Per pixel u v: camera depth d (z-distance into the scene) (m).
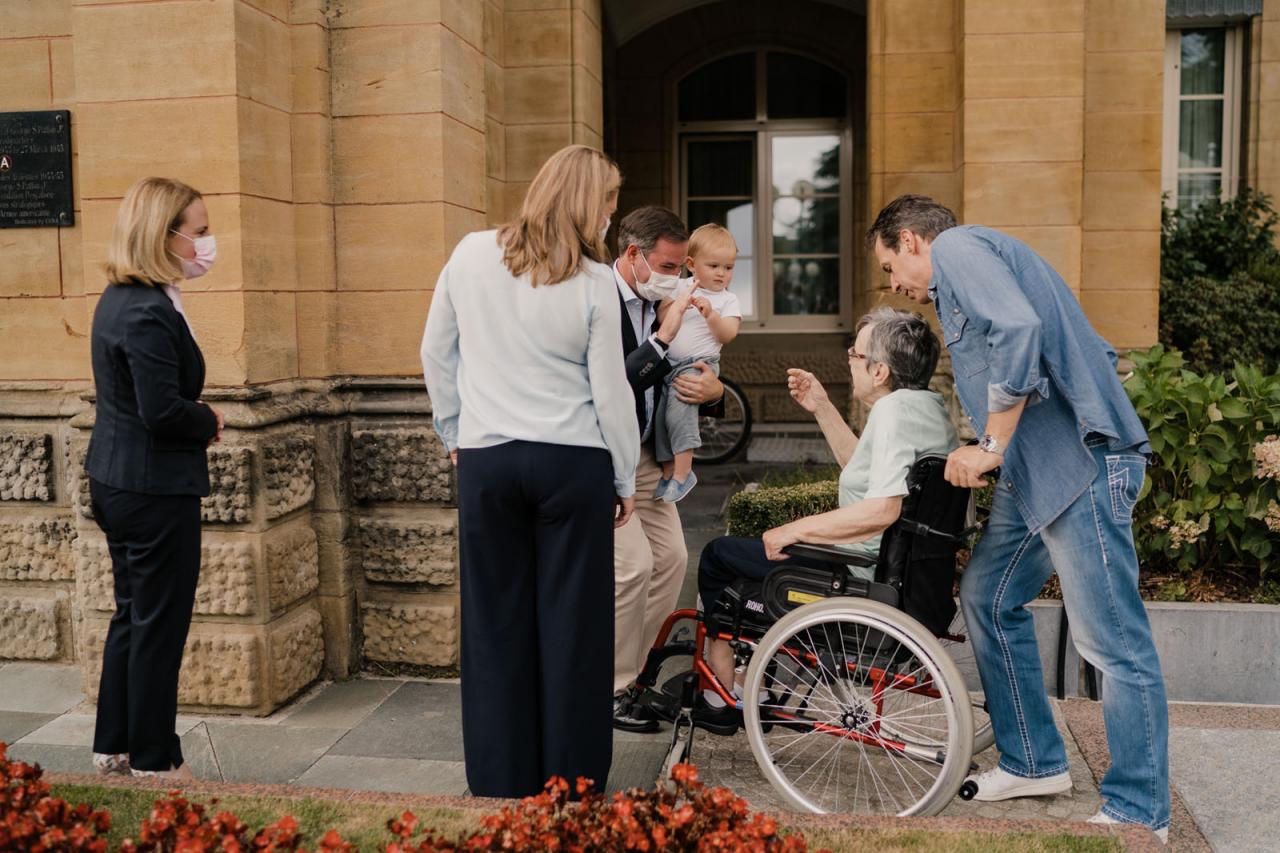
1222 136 8.41
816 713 3.24
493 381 2.74
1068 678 3.98
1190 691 3.96
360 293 4.27
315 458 4.23
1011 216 5.16
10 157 4.34
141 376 2.92
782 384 9.91
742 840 2.04
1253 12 8.09
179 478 3.04
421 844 2.03
